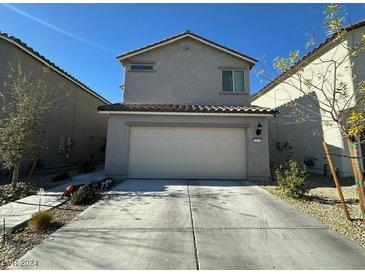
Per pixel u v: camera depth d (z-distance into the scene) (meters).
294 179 8.14
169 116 11.59
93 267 3.72
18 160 8.84
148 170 11.47
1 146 8.62
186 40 13.91
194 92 13.47
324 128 12.82
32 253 4.15
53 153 14.82
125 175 11.22
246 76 13.71
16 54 11.68
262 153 11.49
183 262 3.88
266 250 4.30
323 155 12.94
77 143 17.95
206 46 13.90
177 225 5.48
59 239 4.70
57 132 15.24
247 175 11.41
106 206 6.95
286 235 4.95
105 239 4.71
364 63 10.62
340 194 6.15
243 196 8.24
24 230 5.20
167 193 8.58
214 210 6.63
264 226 5.45
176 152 11.59
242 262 3.89
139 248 4.34
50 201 7.45
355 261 3.93
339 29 5.55
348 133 5.53
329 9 5.48
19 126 8.79
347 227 5.43
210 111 11.30
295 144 15.52
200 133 11.73
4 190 8.29
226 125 11.61
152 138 11.61
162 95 13.38
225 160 11.62
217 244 4.52
